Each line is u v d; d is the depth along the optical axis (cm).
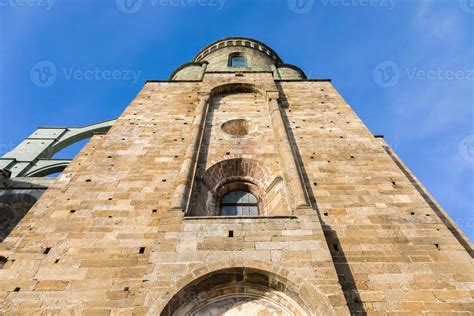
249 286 941
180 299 858
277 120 1848
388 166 1486
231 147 1683
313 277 881
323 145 1661
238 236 1008
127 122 1900
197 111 1959
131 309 902
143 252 1070
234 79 2436
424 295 928
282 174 1454
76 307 902
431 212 1222
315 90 2386
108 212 1230
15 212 2219
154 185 1383
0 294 921
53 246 1080
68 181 1469
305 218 1081
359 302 914
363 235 1127
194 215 1246
